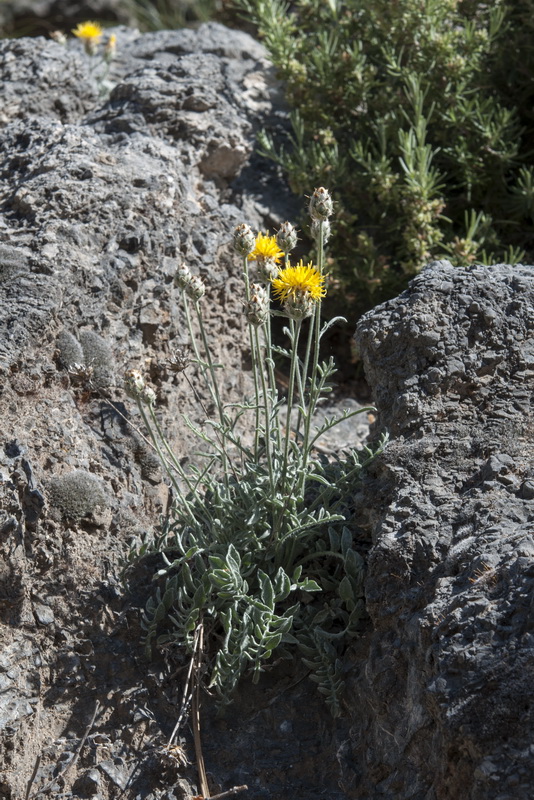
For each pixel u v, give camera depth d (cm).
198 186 387
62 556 259
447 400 259
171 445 308
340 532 272
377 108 427
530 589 203
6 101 401
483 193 416
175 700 253
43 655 251
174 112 390
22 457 257
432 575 226
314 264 389
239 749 246
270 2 457
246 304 241
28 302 285
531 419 250
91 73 460
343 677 248
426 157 380
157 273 328
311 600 264
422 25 416
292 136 446
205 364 273
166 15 756
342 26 447
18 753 237
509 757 187
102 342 299
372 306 396
